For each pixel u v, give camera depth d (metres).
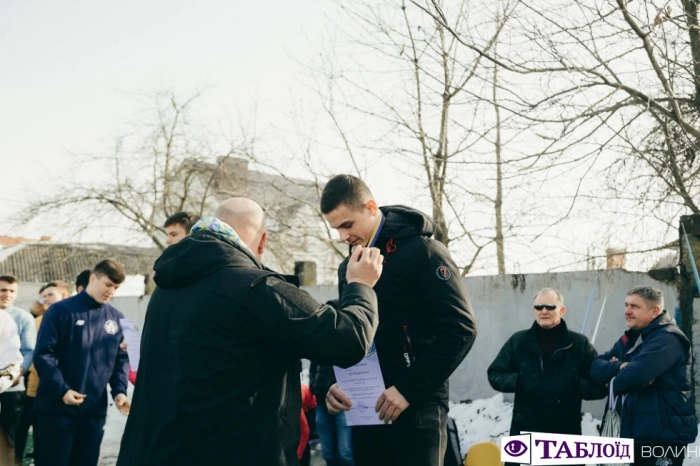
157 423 2.49
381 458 3.35
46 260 32.94
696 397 6.65
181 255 2.60
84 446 5.62
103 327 5.78
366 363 3.26
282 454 2.51
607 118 6.80
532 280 8.80
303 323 2.45
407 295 3.27
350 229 3.29
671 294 7.50
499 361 5.50
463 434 8.21
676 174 7.18
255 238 2.91
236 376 2.46
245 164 19.80
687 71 6.72
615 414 4.64
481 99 6.80
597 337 8.05
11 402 7.39
